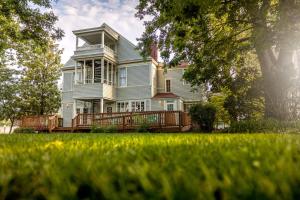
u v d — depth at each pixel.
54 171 1.20
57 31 15.37
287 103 11.52
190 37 12.82
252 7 9.77
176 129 14.84
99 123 17.52
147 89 22.91
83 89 22.19
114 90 23.56
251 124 9.95
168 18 11.42
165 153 1.79
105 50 22.17
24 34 14.69
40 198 0.99
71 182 1.05
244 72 14.72
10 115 25.34
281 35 8.52
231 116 13.98
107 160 1.50
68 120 25.08
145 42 13.78
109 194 0.87
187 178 0.97
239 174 1.02
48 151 2.10
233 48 13.03
